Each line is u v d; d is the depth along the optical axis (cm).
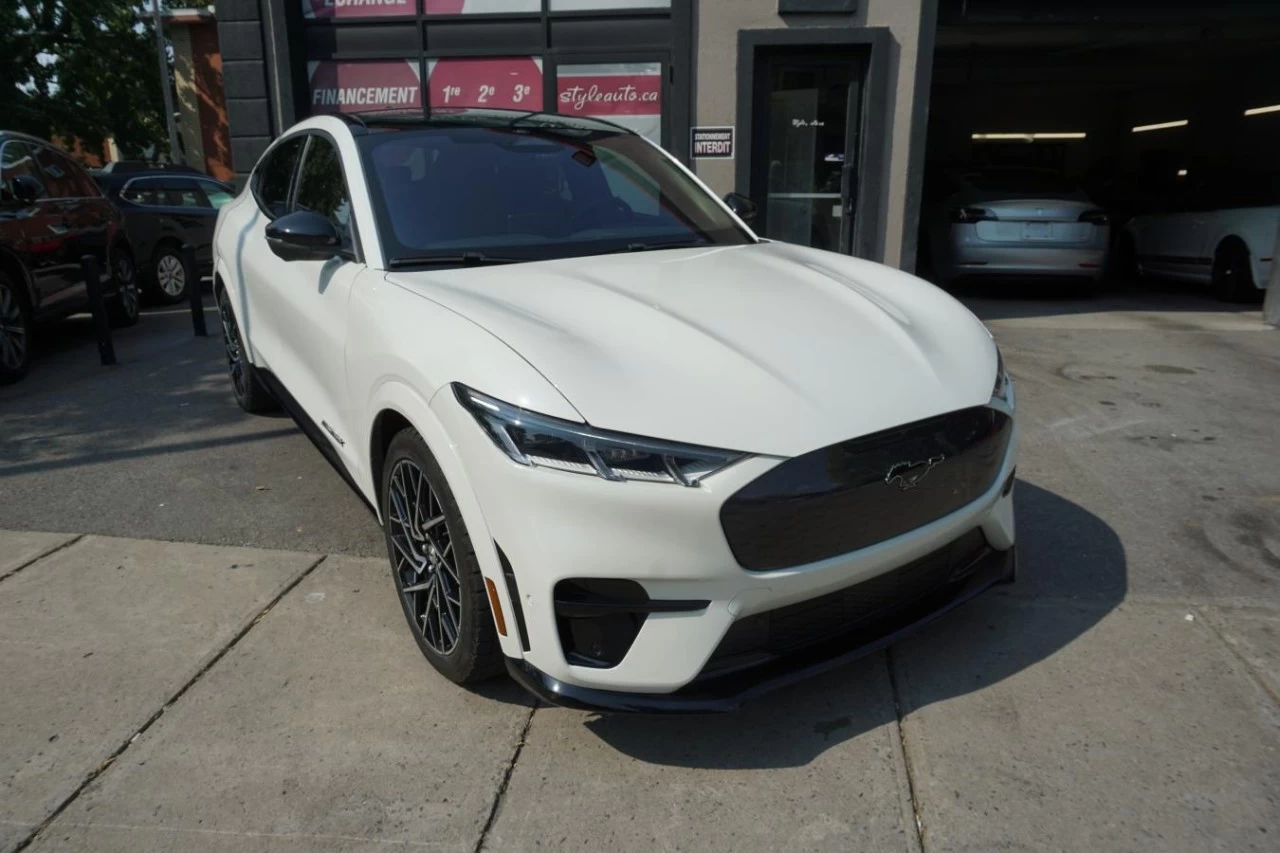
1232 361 670
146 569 359
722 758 249
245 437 515
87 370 680
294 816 229
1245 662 286
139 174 1042
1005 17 982
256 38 834
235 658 297
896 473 241
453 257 315
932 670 286
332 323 328
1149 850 214
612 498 220
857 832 222
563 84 837
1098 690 273
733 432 225
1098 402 563
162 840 222
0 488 444
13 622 321
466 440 238
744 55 792
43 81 2525
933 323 296
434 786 239
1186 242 1030
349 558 367
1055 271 967
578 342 247
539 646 233
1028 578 340
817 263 352
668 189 394
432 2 832
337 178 361
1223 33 1186
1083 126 1930
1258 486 423
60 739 259
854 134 820
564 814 229
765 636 238
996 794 233
